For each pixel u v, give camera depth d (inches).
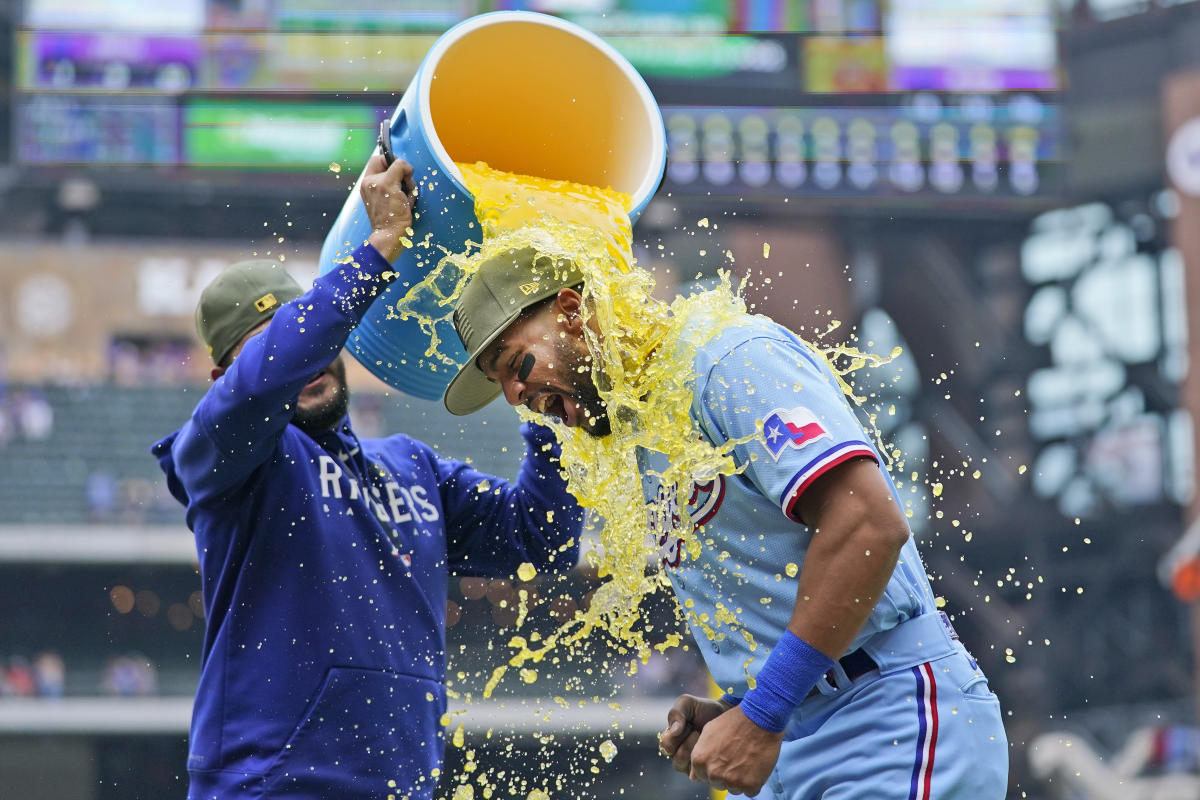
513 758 1400.1
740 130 2054.6
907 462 2219.5
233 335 340.8
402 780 314.7
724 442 264.4
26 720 1859.0
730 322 272.7
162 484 2053.4
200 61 2003.0
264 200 2092.8
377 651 317.1
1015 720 2103.8
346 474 332.2
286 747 303.3
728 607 279.4
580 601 1259.2
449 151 352.5
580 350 279.4
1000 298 2327.8
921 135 2097.7
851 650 268.8
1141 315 2231.8
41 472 2037.4
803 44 2076.8
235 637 311.4
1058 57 2137.1
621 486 302.5
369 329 335.3
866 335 2181.3
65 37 1993.1
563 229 294.5
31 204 2060.8
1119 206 2208.4
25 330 2086.6
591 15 2016.5
